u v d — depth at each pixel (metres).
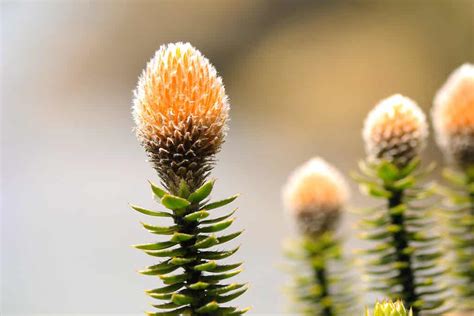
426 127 0.53
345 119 1.47
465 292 0.55
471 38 1.44
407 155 0.52
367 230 0.53
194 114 0.46
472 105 0.55
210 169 0.47
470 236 0.55
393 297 0.52
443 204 0.56
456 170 0.56
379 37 1.57
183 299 0.46
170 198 0.46
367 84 1.51
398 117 0.52
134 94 0.47
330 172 0.59
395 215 0.53
